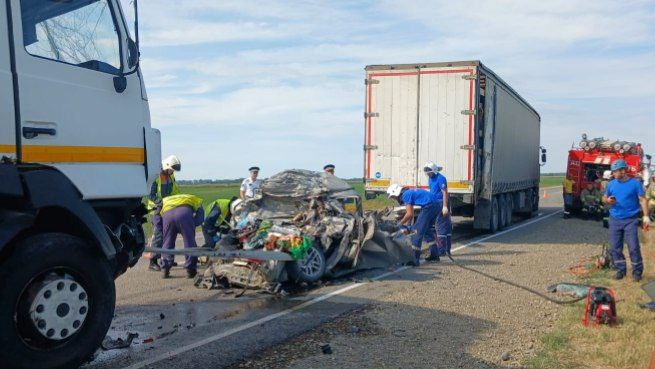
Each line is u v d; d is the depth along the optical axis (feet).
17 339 13.73
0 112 13.99
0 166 13.69
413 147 49.24
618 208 30.81
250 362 17.37
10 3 14.47
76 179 15.40
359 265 32.50
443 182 37.63
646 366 17.15
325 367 16.90
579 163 71.92
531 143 77.30
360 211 35.14
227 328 21.34
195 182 422.41
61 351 14.56
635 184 30.40
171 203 31.71
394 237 35.29
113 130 16.76
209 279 29.27
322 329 20.94
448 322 22.03
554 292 27.61
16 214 13.87
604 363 17.51
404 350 18.56
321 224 31.14
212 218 33.45
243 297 27.02
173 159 35.47
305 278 28.68
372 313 23.32
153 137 18.40
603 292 21.85
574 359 17.92
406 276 32.04
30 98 14.64
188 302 26.08
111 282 15.94
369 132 50.47
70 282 14.78
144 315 23.66
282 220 32.42
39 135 14.79
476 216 52.95
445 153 48.44
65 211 14.90
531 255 40.22
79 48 16.10
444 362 17.46
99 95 16.40
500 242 48.14
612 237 31.22
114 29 17.24
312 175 34.45
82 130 15.84
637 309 23.70
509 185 61.36
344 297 26.58
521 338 20.11
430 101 48.65
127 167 17.20
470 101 47.52
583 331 20.77
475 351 18.54
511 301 25.70
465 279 31.07
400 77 49.42
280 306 24.90
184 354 18.20
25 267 13.82
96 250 15.56
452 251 42.29
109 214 17.34
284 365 17.08
